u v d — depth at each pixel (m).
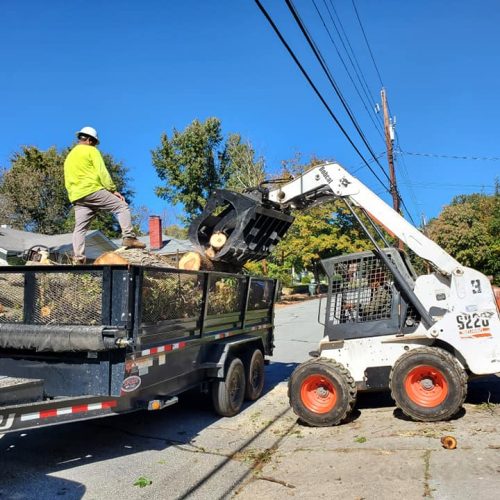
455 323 6.62
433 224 34.12
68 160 7.51
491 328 6.52
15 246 23.95
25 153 43.34
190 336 6.55
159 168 40.41
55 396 5.14
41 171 42.59
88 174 7.43
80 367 5.11
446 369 6.29
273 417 7.36
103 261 6.94
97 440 6.27
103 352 5.03
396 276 6.89
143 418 7.25
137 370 5.17
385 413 7.08
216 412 7.29
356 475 4.84
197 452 5.83
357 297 7.20
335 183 7.59
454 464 4.90
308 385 6.79
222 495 4.61
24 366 5.34
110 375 5.02
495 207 33.25
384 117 23.58
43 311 5.33
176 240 33.59
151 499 4.55
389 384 6.68
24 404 4.61
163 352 5.71
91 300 5.16
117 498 4.57
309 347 14.11
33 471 5.22
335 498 4.36
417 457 5.17
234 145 38.88
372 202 7.38
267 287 9.49
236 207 7.86
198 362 6.85
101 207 7.54
